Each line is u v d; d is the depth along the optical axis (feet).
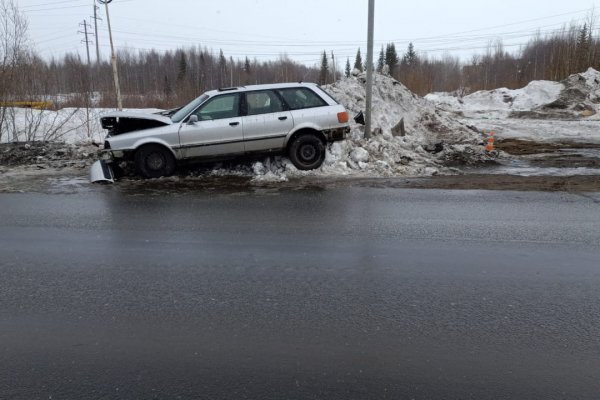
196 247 16.56
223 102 29.89
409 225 19.17
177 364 9.41
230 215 20.84
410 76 148.25
